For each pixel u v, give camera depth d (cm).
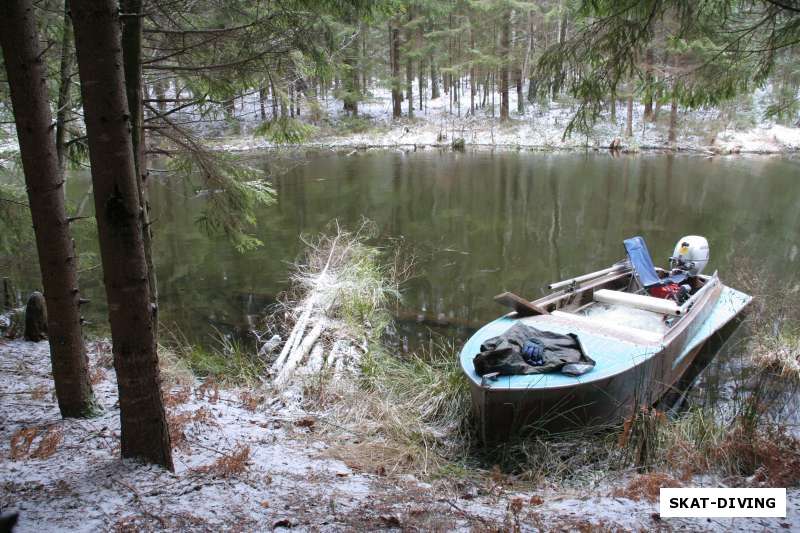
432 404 496
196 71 511
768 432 354
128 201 230
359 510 254
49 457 272
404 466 372
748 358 603
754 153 2406
